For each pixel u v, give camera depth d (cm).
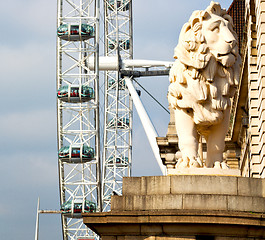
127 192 3241
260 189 3198
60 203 17175
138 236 3134
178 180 3200
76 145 16475
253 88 7550
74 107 16412
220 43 3453
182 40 3512
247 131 8994
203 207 3144
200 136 3722
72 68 16375
